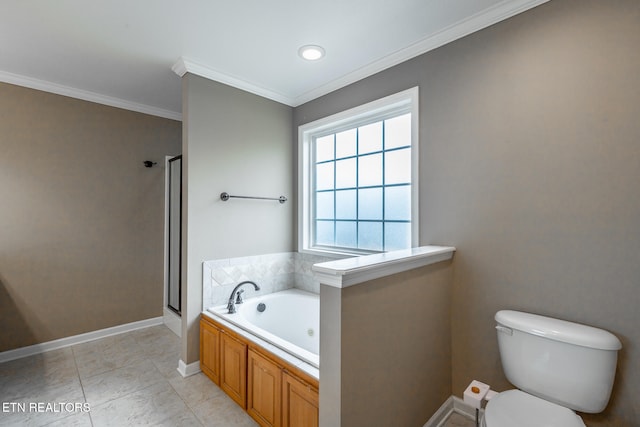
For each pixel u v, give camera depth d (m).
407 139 2.31
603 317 1.40
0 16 1.74
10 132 2.51
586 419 1.43
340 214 2.78
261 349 1.78
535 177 1.59
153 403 1.96
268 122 2.86
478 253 1.80
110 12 1.72
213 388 2.14
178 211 3.17
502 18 1.69
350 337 1.22
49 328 2.70
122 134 3.10
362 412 1.28
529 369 1.45
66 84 2.68
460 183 1.87
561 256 1.51
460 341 1.88
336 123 2.71
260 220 2.79
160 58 2.25
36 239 2.64
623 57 1.35
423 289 1.66
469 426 1.76
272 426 1.68
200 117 2.38
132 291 3.17
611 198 1.38
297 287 3.02
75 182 2.83
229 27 1.88
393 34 1.95
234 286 2.59
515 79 1.65
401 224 2.34
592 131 1.42
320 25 1.86
